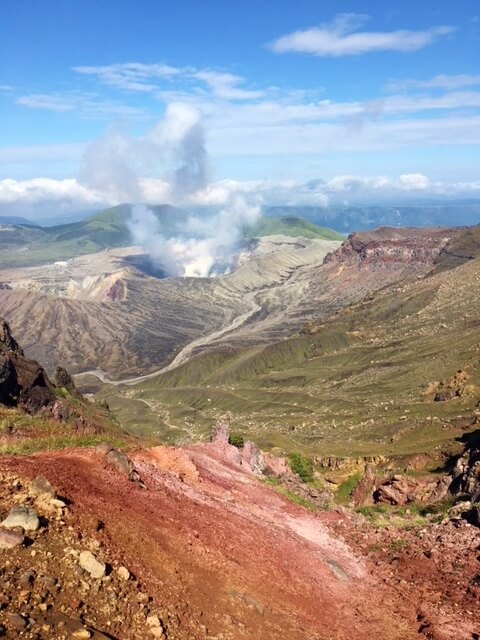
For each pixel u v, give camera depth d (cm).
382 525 3828
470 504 4153
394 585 2655
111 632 1367
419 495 6341
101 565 1557
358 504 6719
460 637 2103
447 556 2959
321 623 2020
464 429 12562
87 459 2494
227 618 1703
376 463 10238
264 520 3122
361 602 2392
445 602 2427
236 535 2500
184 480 3170
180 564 1898
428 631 2139
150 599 1577
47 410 5472
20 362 5594
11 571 1407
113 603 1466
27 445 2916
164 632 1465
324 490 5891
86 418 5825
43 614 1295
